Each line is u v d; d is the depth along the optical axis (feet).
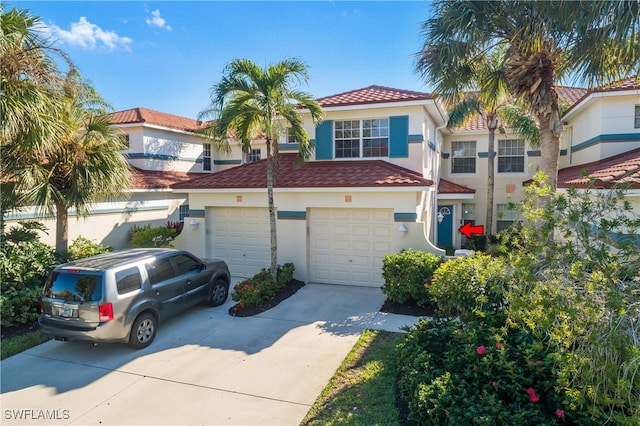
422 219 38.60
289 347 23.16
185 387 18.86
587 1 24.98
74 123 31.32
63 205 32.81
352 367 20.34
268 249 40.57
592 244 14.26
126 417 16.55
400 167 40.91
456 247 58.59
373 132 43.34
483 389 14.03
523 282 15.25
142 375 20.13
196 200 42.63
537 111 30.58
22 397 18.22
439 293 21.13
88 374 20.35
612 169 32.22
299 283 37.52
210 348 23.30
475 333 16.42
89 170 31.32
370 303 31.53
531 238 15.26
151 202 58.65
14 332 26.16
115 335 21.80
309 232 38.75
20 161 29.43
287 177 39.78
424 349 18.13
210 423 15.98
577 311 12.57
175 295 26.37
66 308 21.76
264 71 31.35
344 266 37.81
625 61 27.35
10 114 24.80
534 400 12.96
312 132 45.21
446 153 63.46
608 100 42.96
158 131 65.62
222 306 31.27
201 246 42.68
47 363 21.75
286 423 15.87
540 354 14.44
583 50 27.20
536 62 29.60
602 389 11.91
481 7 28.84
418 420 14.25
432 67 32.42
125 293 22.61
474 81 35.17
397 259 30.04
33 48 28.30
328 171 40.34
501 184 60.90
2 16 26.30
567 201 15.15
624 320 11.63
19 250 28.89
